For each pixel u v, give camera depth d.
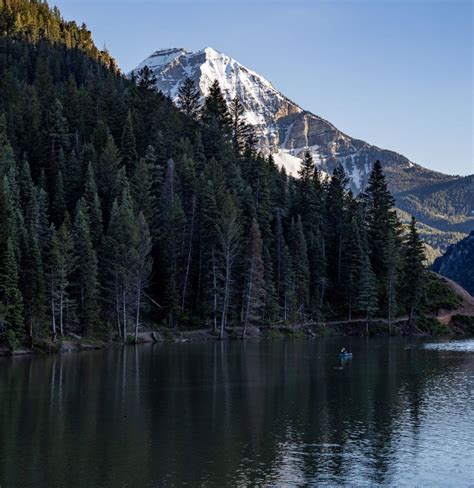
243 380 63.38
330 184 156.62
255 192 138.75
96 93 168.38
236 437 41.31
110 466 35.38
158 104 163.12
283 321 122.25
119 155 132.00
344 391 57.53
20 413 47.75
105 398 53.53
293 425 44.53
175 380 63.03
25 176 111.25
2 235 82.06
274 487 32.22
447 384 61.62
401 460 36.59
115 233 101.62
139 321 106.88
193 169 128.12
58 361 76.44
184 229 116.56
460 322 140.75
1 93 166.50
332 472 34.44
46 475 33.91
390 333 129.88
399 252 145.25
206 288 114.50
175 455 37.38
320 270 134.25
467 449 38.75
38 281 84.50
